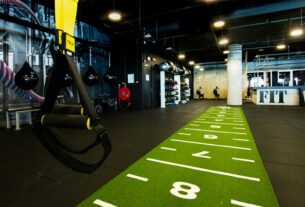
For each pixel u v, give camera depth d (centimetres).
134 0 571
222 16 703
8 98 548
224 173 244
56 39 92
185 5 604
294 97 1140
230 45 1112
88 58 813
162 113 829
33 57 605
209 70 1902
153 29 831
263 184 215
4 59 533
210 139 401
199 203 182
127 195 198
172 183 221
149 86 1024
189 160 288
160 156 306
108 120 652
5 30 533
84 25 787
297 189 204
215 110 923
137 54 932
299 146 351
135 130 497
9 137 437
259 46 1180
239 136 423
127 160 292
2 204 185
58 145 111
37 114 105
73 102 730
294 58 1509
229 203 182
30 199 193
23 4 575
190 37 952
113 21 716
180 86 1378
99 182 226
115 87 965
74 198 194
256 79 1672
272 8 641
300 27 816
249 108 991
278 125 543
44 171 258
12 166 275
